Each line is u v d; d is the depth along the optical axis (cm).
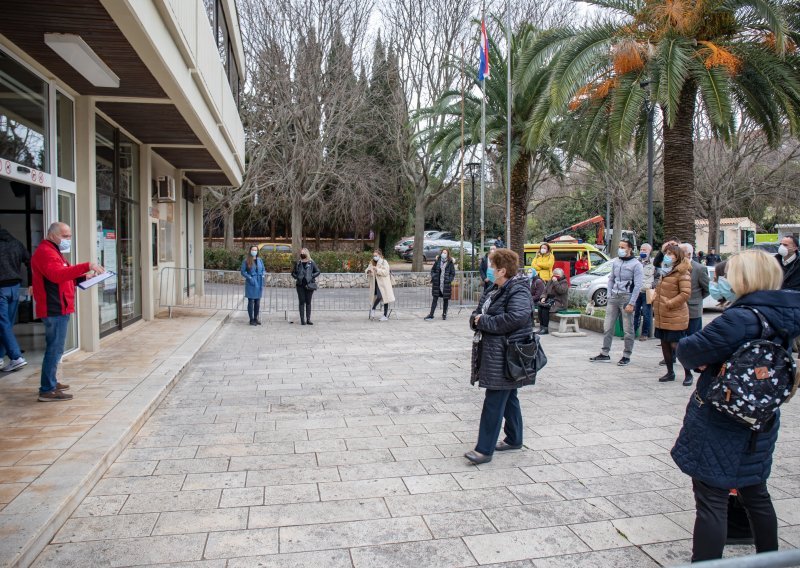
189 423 583
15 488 391
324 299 1628
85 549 340
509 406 510
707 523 301
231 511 392
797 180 2655
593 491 432
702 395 303
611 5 1312
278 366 876
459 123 2159
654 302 777
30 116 706
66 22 577
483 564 333
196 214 1998
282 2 2564
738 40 1248
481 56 1662
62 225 592
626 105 1200
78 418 547
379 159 3469
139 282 1259
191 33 821
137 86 792
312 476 453
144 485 431
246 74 2728
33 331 985
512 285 467
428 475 458
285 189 2945
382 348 1045
